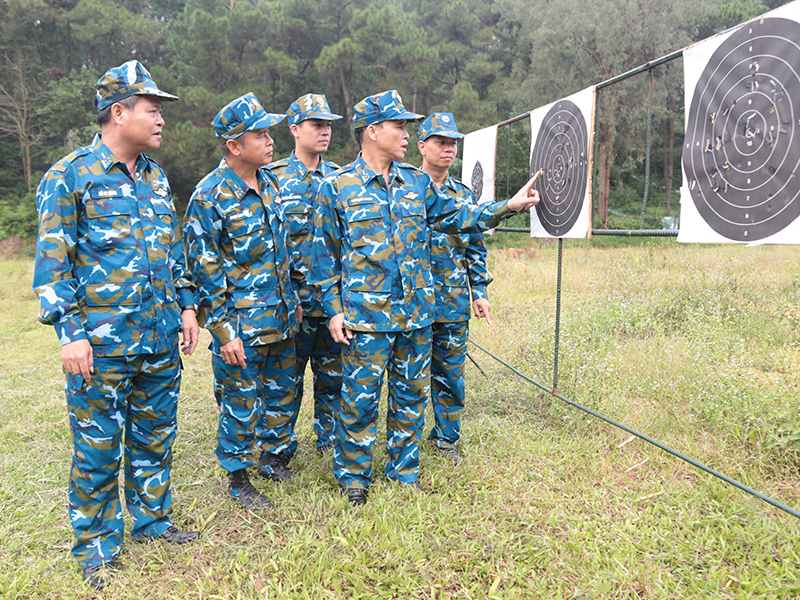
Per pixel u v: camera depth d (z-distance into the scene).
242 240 2.68
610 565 2.12
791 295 6.05
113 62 31.28
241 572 2.17
